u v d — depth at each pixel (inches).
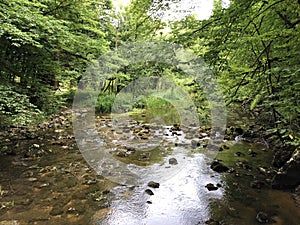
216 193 124.6
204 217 103.7
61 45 259.3
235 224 98.3
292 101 108.6
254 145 205.0
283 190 125.1
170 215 105.9
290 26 111.3
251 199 117.6
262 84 126.3
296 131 128.3
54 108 291.1
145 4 139.8
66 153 187.0
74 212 107.0
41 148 196.2
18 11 183.9
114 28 436.8
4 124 232.4
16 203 113.2
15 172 148.0
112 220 101.8
